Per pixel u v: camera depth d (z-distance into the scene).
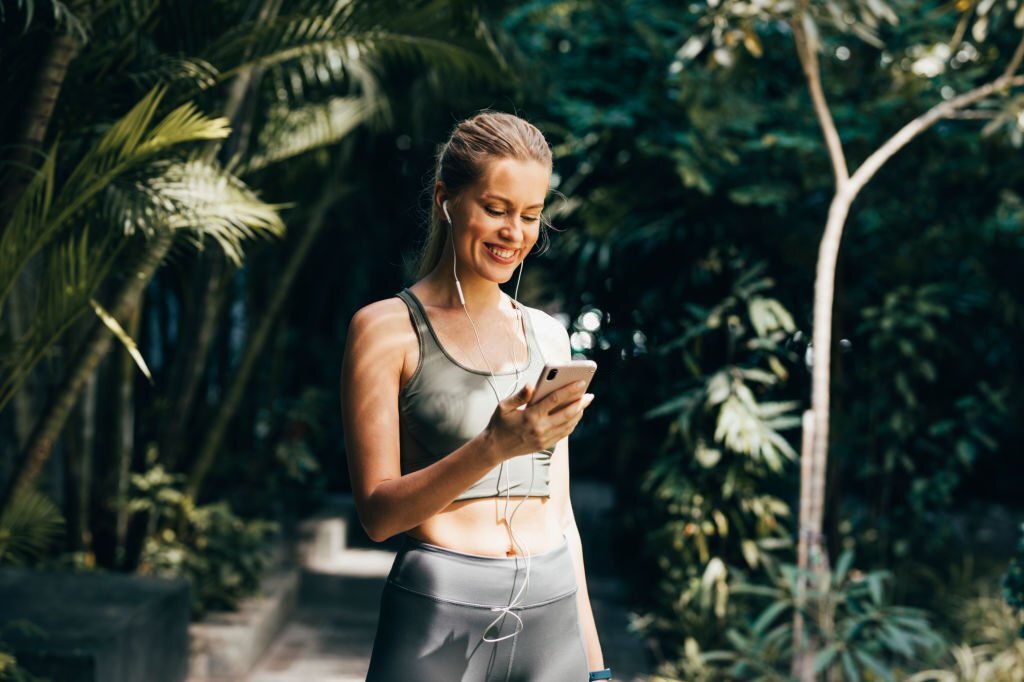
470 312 1.60
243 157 3.86
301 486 7.11
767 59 4.82
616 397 5.04
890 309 4.64
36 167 2.53
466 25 3.23
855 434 4.77
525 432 1.34
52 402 3.04
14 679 2.76
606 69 4.95
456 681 1.50
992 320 5.15
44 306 2.50
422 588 1.52
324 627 5.29
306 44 2.99
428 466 1.46
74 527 4.38
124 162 2.28
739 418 4.10
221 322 6.26
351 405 1.53
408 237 7.21
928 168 4.83
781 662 4.22
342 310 7.71
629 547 6.14
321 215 5.27
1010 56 4.64
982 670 3.85
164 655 3.63
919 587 5.33
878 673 3.33
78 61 2.54
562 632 1.59
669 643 4.89
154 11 2.82
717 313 4.32
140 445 5.04
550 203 4.85
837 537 4.70
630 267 4.92
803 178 4.61
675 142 4.58
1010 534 7.00
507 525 1.57
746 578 4.51
